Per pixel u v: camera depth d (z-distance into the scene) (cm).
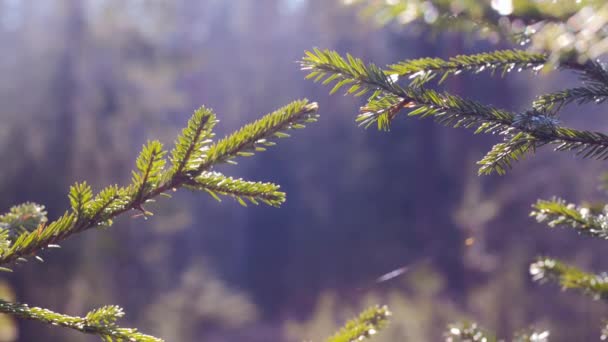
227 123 3183
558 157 1125
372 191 2556
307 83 2639
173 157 127
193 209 2881
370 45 1463
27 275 1373
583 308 898
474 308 1123
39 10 1777
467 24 103
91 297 1529
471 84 1156
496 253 1106
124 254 1641
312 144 2723
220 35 3475
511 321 971
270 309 2694
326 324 1341
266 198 130
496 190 1164
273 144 127
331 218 2650
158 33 2088
